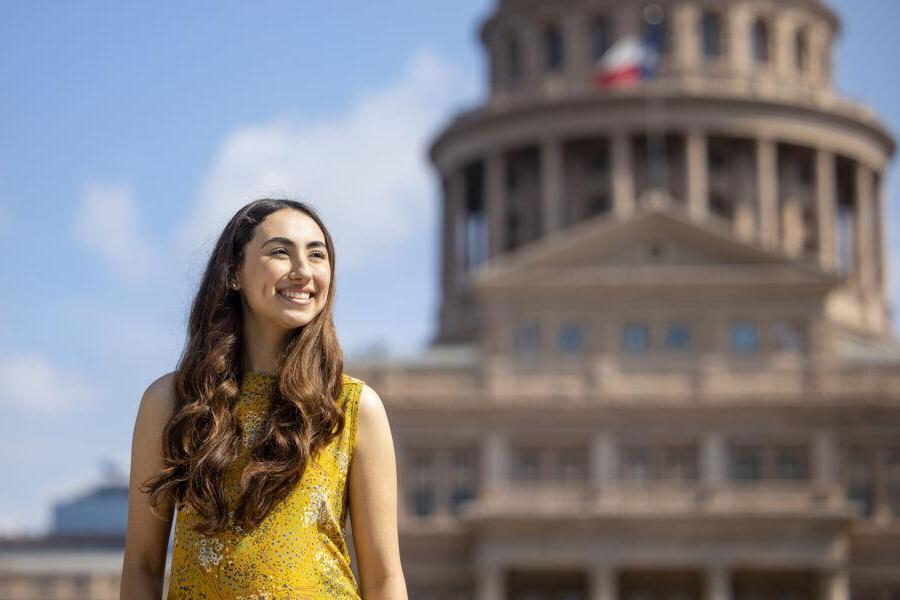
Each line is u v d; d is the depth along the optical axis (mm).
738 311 103188
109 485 158500
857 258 139875
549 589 101562
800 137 138000
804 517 96938
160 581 8523
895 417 101375
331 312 8617
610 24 142000
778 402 101188
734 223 137125
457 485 102625
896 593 100438
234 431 8234
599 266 104188
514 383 102875
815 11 145500
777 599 100188
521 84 144375
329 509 8219
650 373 102625
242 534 8055
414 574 101125
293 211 8680
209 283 8586
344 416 8406
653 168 137125
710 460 101188
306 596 8047
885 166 144125
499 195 138250
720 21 142000
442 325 140750
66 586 111688
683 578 100562
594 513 97750
